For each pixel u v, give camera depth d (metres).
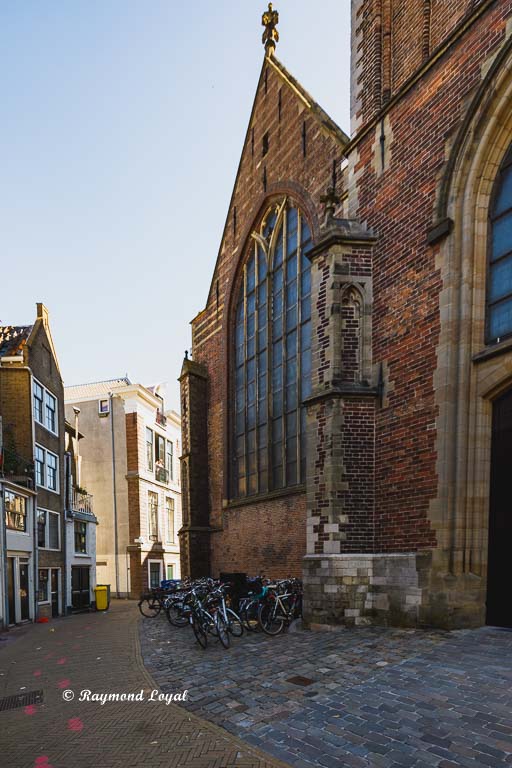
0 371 18.66
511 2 7.43
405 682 5.30
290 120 14.95
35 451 19.16
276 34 16.91
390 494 8.88
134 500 29.98
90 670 7.84
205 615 8.69
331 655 6.79
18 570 16.41
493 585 7.35
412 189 9.02
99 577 29.69
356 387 9.48
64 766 4.30
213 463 18.47
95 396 31.69
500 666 5.43
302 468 13.70
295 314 14.59
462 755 3.72
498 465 7.51
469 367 7.80
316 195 13.43
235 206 18.33
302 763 3.88
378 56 10.41
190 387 18.98
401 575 8.23
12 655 10.36
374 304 9.75
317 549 9.30
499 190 7.86
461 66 8.21
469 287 7.90
